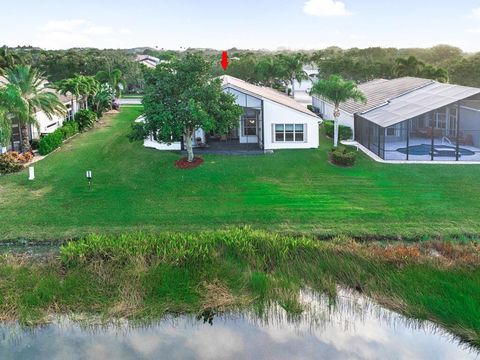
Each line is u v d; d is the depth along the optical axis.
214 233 20.48
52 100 37.41
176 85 31.27
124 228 22.31
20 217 23.59
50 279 17.41
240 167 32.09
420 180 28.81
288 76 77.88
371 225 22.31
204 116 29.98
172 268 18.08
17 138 38.06
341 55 115.81
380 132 34.03
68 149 39.03
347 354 14.49
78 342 15.13
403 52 130.88
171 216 23.73
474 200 25.30
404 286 16.95
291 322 16.12
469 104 34.00
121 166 32.75
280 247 19.38
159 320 16.12
